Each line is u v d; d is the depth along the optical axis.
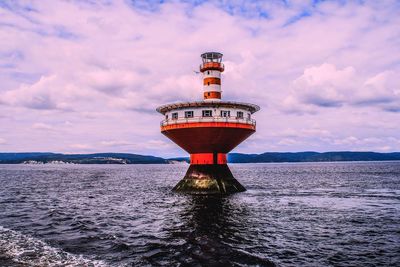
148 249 18.94
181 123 40.53
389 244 20.45
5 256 17.47
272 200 39.62
